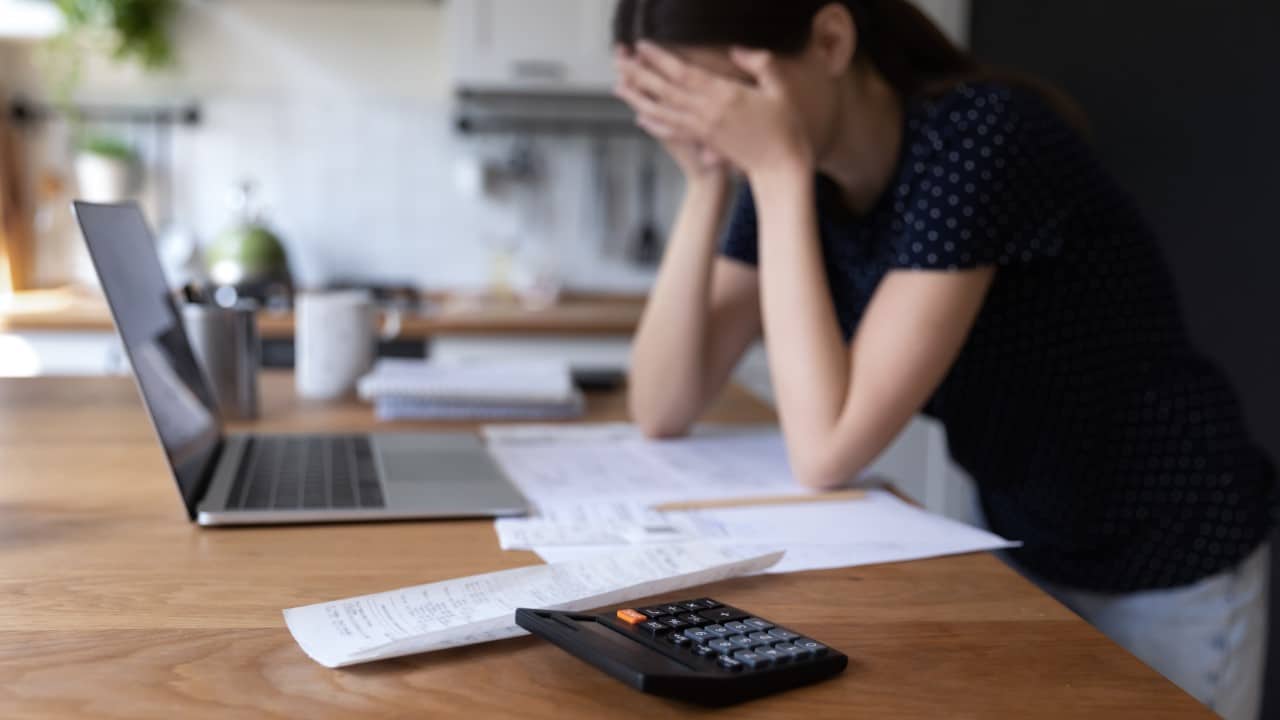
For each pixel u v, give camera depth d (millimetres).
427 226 3230
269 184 3166
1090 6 2480
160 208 3131
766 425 1350
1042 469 1092
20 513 857
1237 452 1069
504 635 582
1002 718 507
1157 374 1062
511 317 2693
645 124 1136
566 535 809
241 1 3102
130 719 489
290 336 2518
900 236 1068
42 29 2777
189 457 904
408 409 1307
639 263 3295
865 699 526
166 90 3109
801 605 670
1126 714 513
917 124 1065
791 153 1025
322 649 560
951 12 2994
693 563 692
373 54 3162
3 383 1518
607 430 1266
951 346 986
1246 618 1063
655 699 520
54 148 3080
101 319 2531
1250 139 2000
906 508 927
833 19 1041
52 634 595
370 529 827
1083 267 1032
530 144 3236
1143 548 1075
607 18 2908
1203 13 2133
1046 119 1023
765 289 1032
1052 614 659
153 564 729
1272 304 1939
